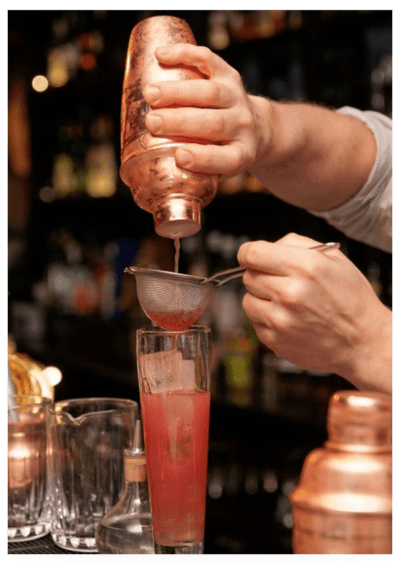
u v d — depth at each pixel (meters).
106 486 1.02
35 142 3.98
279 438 2.71
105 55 3.53
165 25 1.10
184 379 0.90
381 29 2.45
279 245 1.08
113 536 0.95
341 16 2.47
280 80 2.82
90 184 3.52
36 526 1.08
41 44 3.98
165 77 1.06
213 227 3.04
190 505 0.90
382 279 2.50
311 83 2.52
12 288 4.00
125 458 0.98
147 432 0.91
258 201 2.76
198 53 1.06
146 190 1.07
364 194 1.66
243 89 1.10
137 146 1.06
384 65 2.45
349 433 0.64
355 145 1.60
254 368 2.76
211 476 2.62
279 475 2.55
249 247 1.09
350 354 1.13
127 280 3.44
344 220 1.73
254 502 2.51
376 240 1.77
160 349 0.89
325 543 0.62
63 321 3.70
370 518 0.61
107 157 3.48
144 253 3.32
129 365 3.33
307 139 1.47
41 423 1.09
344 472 0.62
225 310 2.83
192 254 3.12
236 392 2.71
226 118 1.05
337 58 2.57
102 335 3.49
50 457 1.04
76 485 1.01
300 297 1.06
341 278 1.08
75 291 3.67
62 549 1.03
